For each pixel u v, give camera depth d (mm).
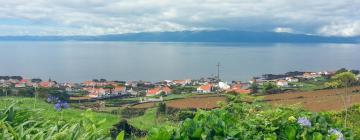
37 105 7961
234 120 5438
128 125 10766
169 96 53344
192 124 4949
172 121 7773
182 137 4773
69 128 5266
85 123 5582
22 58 174375
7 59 165125
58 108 6766
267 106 6887
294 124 5492
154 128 4938
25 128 5605
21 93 21594
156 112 23625
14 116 5730
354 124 10000
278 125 5496
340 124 6176
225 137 4949
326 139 5344
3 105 6449
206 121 5062
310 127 5492
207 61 169125
